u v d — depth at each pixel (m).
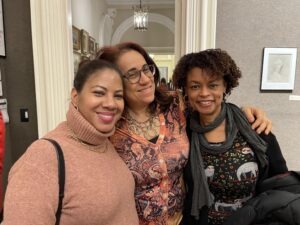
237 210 1.04
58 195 0.74
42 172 0.73
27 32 2.11
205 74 1.12
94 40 4.62
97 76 0.85
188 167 1.19
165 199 1.11
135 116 1.17
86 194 0.78
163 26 6.33
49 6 2.01
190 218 1.20
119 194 0.87
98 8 5.03
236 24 2.00
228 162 1.13
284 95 2.07
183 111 1.26
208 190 1.13
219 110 1.19
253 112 1.24
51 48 2.05
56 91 2.09
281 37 2.00
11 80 2.16
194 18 1.96
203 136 1.19
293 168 2.13
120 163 0.99
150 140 1.13
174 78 1.25
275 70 2.03
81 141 0.86
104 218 0.81
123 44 1.13
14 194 0.70
